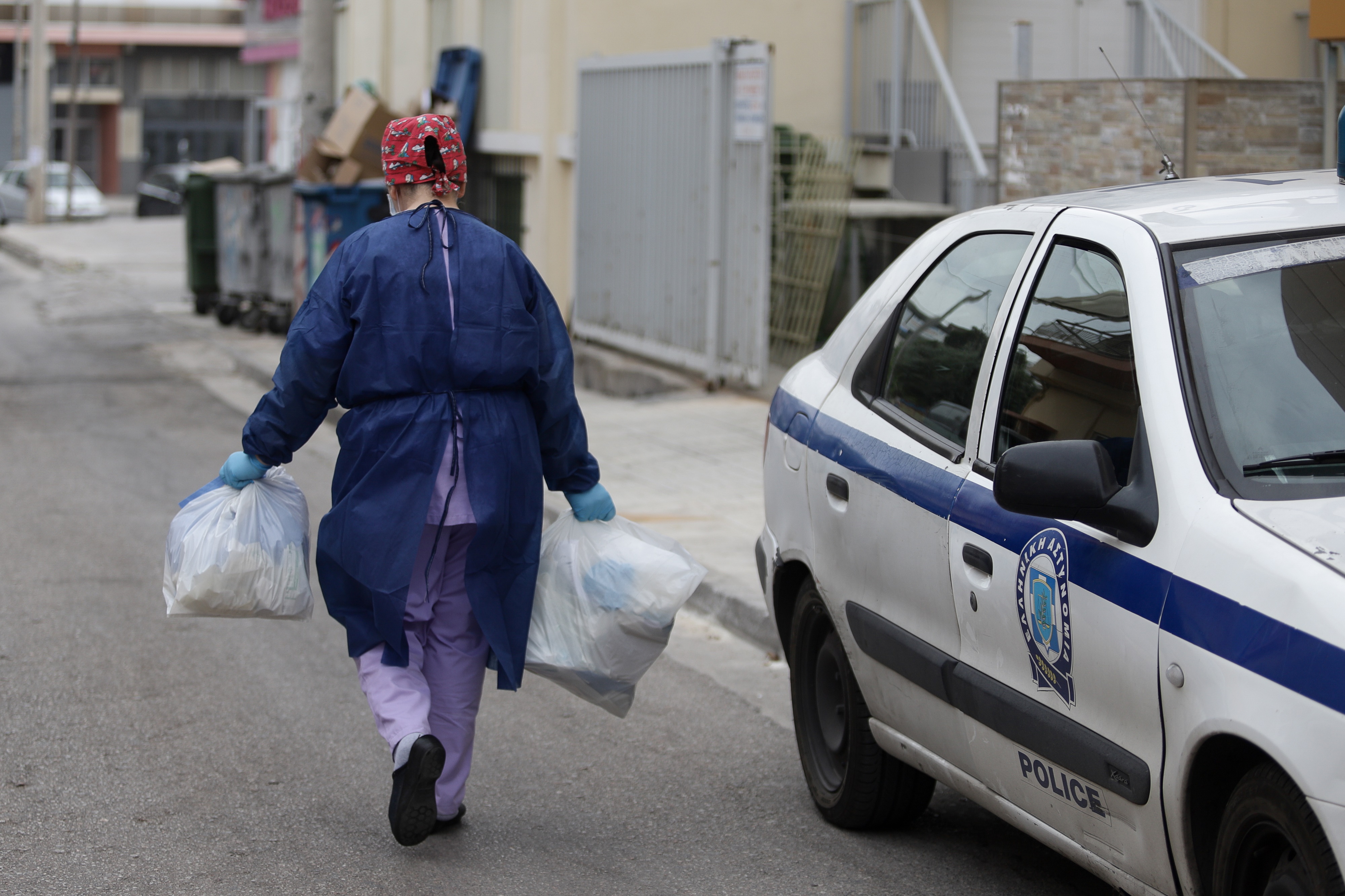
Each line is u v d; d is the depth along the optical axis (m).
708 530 9.46
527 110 18.61
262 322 21.36
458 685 4.75
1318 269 3.75
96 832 4.96
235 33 59.81
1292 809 2.96
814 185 14.93
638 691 6.74
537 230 18.45
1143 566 3.37
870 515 4.60
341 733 5.98
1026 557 3.78
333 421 14.60
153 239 39.84
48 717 6.14
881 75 16.97
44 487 11.31
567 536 4.86
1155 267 3.76
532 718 6.30
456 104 19.70
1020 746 3.85
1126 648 3.38
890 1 16.67
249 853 4.80
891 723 4.62
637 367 15.34
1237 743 3.11
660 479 11.12
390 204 4.73
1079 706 3.59
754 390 14.42
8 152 59.59
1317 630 2.89
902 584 4.42
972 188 14.99
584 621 4.77
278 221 20.50
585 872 4.70
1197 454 3.38
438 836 4.98
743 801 5.35
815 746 5.24
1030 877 4.64
